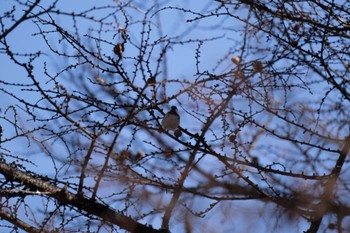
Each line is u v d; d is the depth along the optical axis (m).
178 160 10.46
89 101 10.96
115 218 10.68
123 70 10.92
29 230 10.59
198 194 10.06
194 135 11.10
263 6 10.53
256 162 10.73
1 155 10.77
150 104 10.84
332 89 10.74
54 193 10.64
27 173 10.77
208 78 10.55
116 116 10.95
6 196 10.44
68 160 10.65
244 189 9.77
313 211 10.30
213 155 10.64
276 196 10.05
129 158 10.75
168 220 10.48
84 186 10.70
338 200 9.91
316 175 10.67
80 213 10.72
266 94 10.91
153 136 10.78
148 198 10.45
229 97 10.45
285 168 10.88
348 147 10.82
